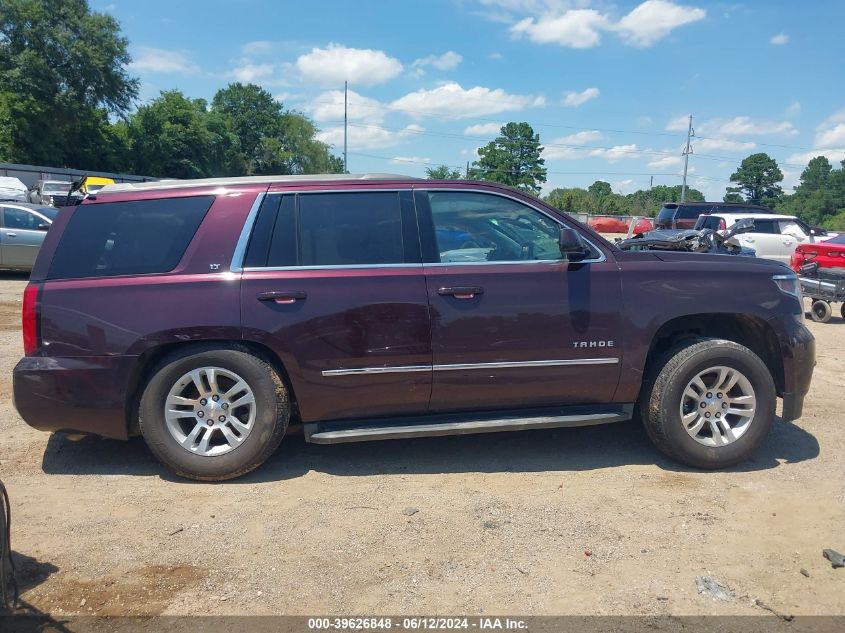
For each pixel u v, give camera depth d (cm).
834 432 523
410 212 435
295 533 359
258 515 379
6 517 285
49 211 1471
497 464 454
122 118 5194
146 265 416
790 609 296
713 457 438
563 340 431
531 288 429
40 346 411
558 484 422
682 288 442
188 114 5834
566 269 435
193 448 416
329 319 413
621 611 293
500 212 446
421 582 314
